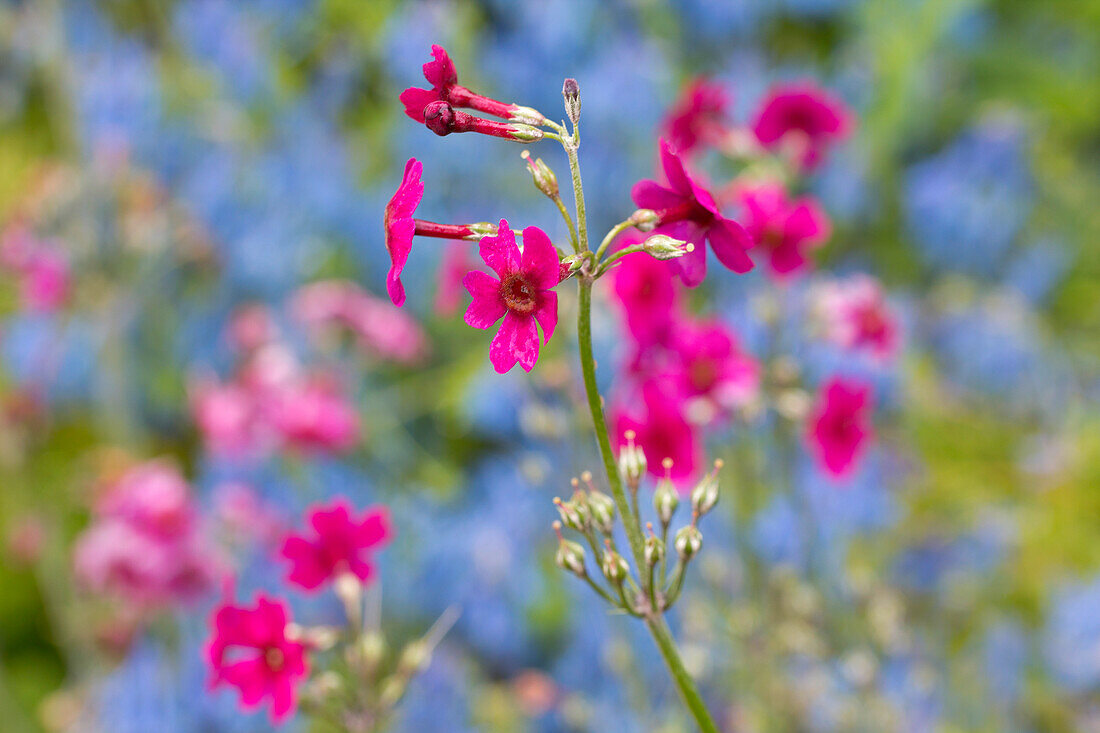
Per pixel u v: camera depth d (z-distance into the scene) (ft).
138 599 2.78
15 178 4.49
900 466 3.18
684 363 1.89
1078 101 4.73
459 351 3.87
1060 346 3.91
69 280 3.36
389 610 2.82
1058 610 2.77
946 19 4.57
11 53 3.92
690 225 1.45
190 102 4.26
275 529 2.85
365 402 3.49
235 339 3.53
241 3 4.65
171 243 3.58
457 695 2.52
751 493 2.10
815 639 2.12
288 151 4.10
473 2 4.83
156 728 2.58
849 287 2.24
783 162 2.06
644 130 3.98
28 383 3.42
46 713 3.05
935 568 2.86
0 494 3.48
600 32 4.34
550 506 3.00
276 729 2.48
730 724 2.29
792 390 1.97
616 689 2.38
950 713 2.54
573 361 2.54
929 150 4.59
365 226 3.98
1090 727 2.61
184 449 3.83
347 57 4.60
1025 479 3.43
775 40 4.96
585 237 1.39
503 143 4.02
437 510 3.19
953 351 3.75
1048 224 4.31
